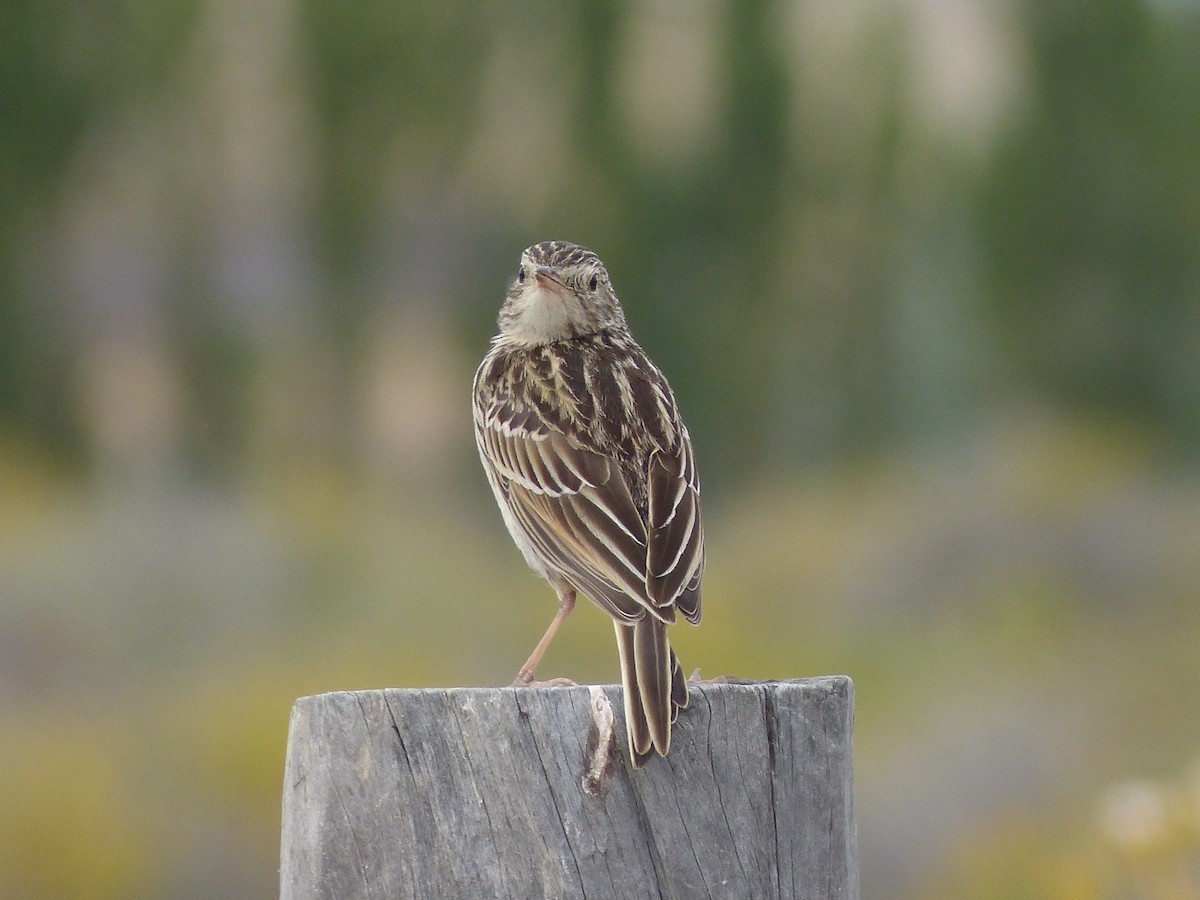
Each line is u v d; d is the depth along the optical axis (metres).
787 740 5.04
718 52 36.16
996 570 24.06
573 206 35.38
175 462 33.38
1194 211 37.41
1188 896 9.68
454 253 35.84
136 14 36.25
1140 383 36.59
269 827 15.09
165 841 14.74
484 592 22.77
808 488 32.59
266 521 25.25
